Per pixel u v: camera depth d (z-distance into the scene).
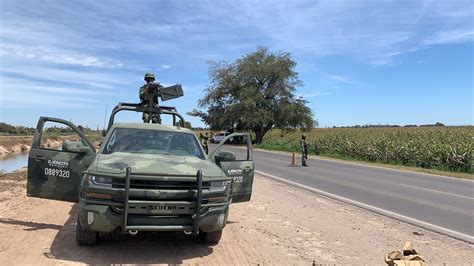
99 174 5.50
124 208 5.30
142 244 6.42
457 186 16.17
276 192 12.94
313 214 9.48
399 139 34.56
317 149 41.53
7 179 13.06
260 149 48.75
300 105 62.00
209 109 65.62
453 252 6.68
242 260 5.86
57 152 6.67
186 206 5.55
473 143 27.36
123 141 6.91
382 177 18.92
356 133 47.56
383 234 7.74
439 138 33.84
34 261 5.38
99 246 6.19
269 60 62.69
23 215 8.05
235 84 63.25
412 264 4.95
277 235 7.40
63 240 6.44
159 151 6.84
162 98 8.55
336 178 17.89
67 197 6.66
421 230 8.21
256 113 58.81
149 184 5.52
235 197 7.36
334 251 6.51
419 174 21.34
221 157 7.27
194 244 6.56
